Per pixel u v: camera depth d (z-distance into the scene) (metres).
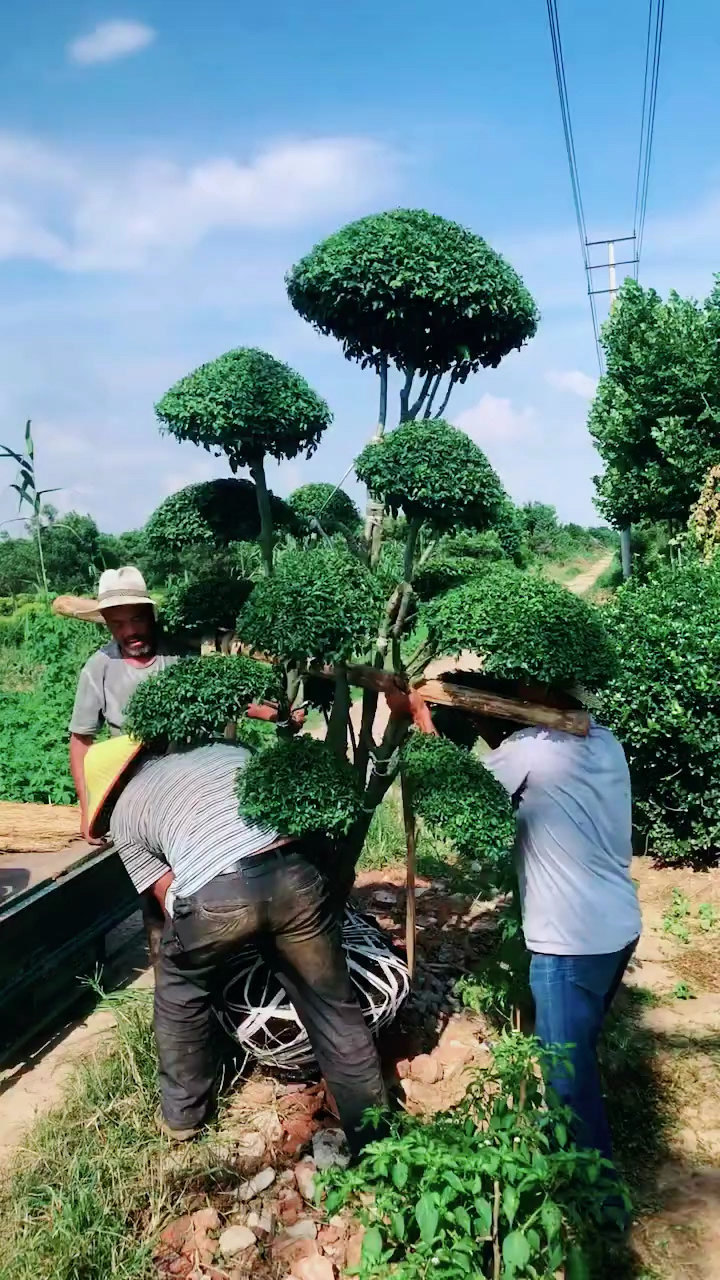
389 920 5.30
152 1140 3.45
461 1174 2.53
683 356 19.62
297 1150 3.46
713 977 4.79
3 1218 3.09
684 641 6.14
